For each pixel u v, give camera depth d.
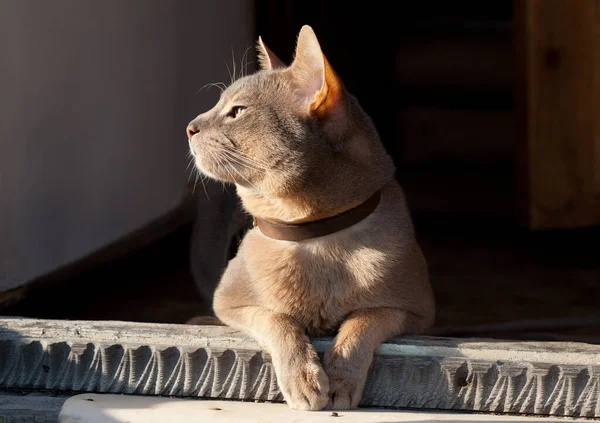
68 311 6.79
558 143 8.51
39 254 6.57
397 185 4.59
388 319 4.18
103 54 7.29
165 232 8.21
